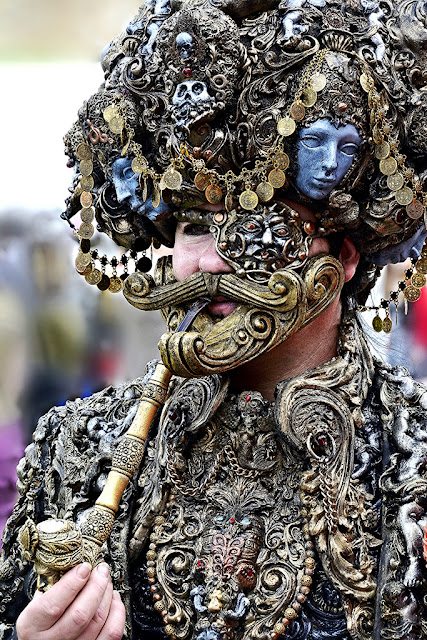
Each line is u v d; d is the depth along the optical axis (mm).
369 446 3176
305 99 2863
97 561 2936
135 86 3037
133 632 3188
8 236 7391
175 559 3162
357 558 3033
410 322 5527
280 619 3020
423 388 3291
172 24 2951
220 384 3268
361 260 3332
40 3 7184
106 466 3412
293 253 3031
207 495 3219
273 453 3211
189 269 3174
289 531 3113
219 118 2951
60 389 7016
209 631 3004
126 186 3176
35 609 2773
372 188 3053
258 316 3057
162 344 3027
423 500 3004
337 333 3336
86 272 3439
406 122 3039
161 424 3365
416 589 2934
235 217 3027
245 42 2941
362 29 2973
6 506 6191
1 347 6984
